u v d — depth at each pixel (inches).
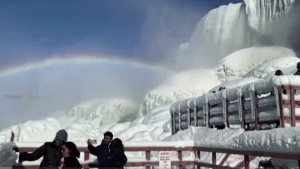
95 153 192.4
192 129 386.0
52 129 783.1
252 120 286.7
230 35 2645.2
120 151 187.5
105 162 184.5
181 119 473.1
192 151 307.9
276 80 253.1
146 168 271.3
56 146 167.0
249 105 293.9
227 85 924.6
